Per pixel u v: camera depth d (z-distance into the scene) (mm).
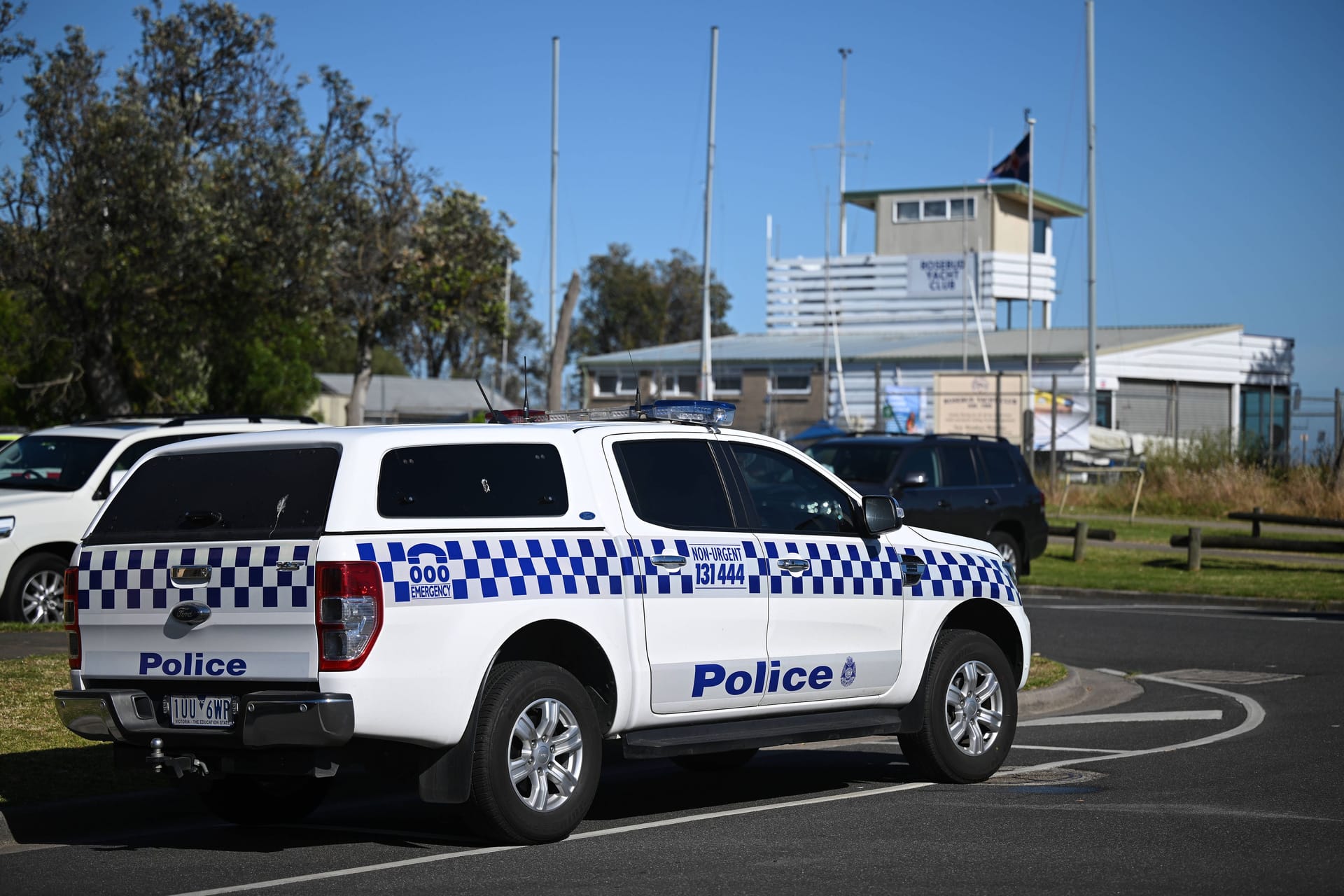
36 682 10711
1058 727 11133
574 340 91000
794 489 8539
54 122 27312
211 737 6742
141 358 30156
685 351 63469
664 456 7953
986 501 19344
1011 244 72125
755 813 8031
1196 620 18125
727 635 7844
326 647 6504
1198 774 9000
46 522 14422
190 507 7016
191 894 6293
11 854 7180
